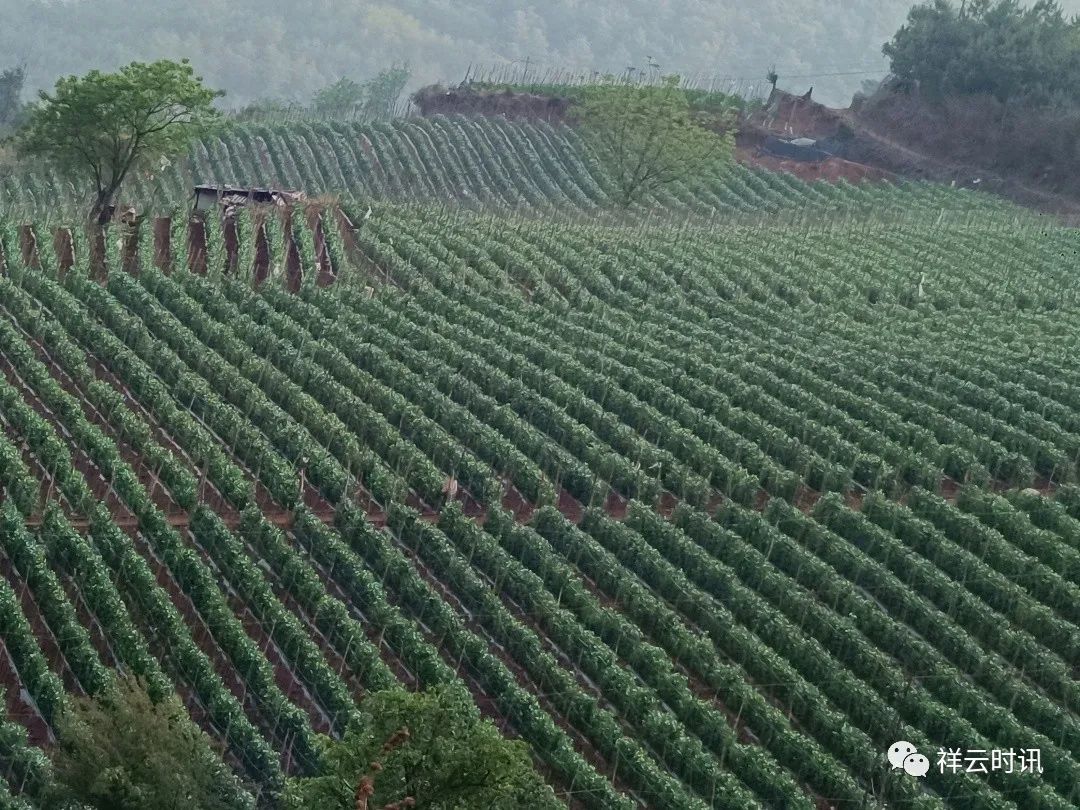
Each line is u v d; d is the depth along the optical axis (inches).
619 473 1932.8
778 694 1521.9
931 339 2450.8
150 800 1154.7
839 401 2153.1
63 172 3154.5
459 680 1477.6
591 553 1733.5
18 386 2081.7
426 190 3956.7
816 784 1411.2
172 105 2938.0
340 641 1558.8
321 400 2105.1
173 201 3639.3
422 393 2107.5
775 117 4493.1
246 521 1739.7
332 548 1699.1
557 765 1403.8
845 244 3041.3
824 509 1847.9
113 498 1812.3
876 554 1775.3
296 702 1492.4
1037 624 1628.9
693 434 2062.0
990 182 4148.6
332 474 1866.4
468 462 1920.5
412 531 1754.4
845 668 1567.4
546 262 2719.0
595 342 2335.1
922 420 2107.5
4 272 2522.1
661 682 1521.9
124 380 2118.6
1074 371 2274.9
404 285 2591.0
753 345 2365.9
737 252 2893.7
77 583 1611.7
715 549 1768.0
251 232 2704.2
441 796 993.5
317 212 2888.8
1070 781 1403.8
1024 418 2110.0
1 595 1515.7
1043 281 2891.2
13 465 1781.5
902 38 4746.6
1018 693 1517.0
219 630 1536.7
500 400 2132.1
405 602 1647.4
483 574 1723.7
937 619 1624.0
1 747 1326.3
